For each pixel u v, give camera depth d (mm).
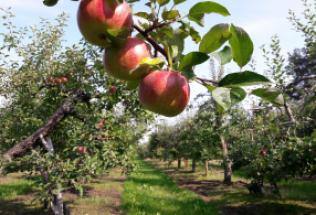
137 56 1189
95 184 15727
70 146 6117
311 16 8789
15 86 8102
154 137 34312
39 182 5469
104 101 6949
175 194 13953
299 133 8109
